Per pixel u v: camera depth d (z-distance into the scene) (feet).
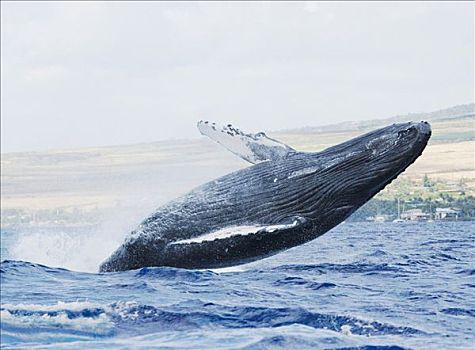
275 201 154.71
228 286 139.23
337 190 153.17
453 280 152.66
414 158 151.64
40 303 118.62
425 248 221.66
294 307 117.80
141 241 161.07
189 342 98.02
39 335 101.40
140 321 108.78
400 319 114.21
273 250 156.35
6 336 100.53
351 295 133.18
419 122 151.74
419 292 136.77
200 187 160.56
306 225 153.38
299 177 154.51
